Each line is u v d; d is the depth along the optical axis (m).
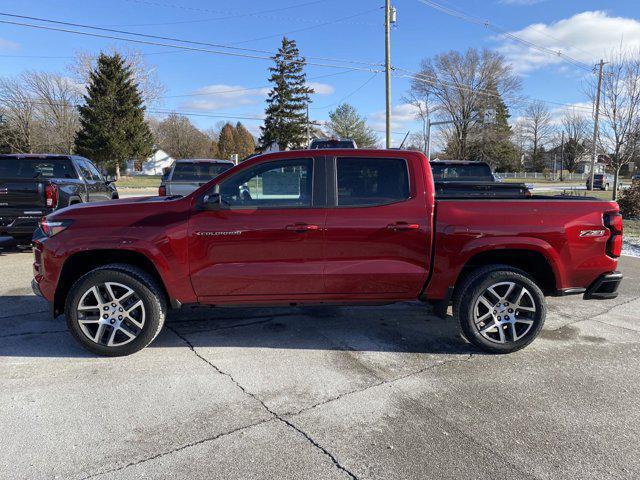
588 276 4.20
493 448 2.81
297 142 58.94
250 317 5.22
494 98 45.50
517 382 3.67
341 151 4.16
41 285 4.03
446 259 4.10
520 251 4.22
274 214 4.02
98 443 2.83
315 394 3.47
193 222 3.98
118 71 45.62
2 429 2.96
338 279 4.08
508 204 4.13
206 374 3.78
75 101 48.50
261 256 4.02
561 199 4.35
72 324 3.98
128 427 3.01
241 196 4.09
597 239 4.15
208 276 4.01
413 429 3.01
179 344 4.41
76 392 3.45
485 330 4.18
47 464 2.62
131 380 3.65
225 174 4.09
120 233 3.94
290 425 3.05
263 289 4.09
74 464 2.63
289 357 4.13
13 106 45.62
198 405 3.29
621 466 2.64
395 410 3.24
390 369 3.91
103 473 2.55
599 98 17.91
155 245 3.92
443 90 45.69
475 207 4.11
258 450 2.78
